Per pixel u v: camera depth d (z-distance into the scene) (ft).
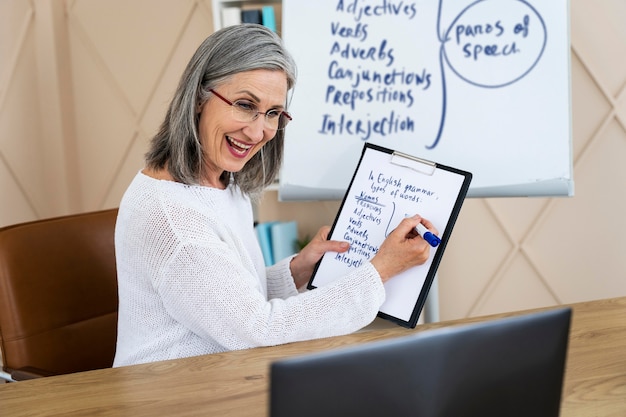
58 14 9.58
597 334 4.19
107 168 9.89
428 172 4.82
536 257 8.28
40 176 9.89
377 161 5.00
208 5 8.88
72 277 5.52
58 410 3.41
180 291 4.27
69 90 9.83
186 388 3.61
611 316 4.52
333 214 8.93
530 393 2.37
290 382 2.01
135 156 9.70
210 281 4.23
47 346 5.34
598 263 8.06
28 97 9.66
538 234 8.25
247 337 4.24
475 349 2.24
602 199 7.93
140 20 9.32
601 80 7.69
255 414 3.27
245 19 7.70
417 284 4.58
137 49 9.41
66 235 5.56
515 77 6.49
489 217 8.41
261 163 5.19
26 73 9.60
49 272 5.41
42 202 9.96
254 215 9.09
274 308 4.32
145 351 4.49
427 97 6.59
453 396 2.24
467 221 8.49
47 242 5.45
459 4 6.53
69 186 9.92
